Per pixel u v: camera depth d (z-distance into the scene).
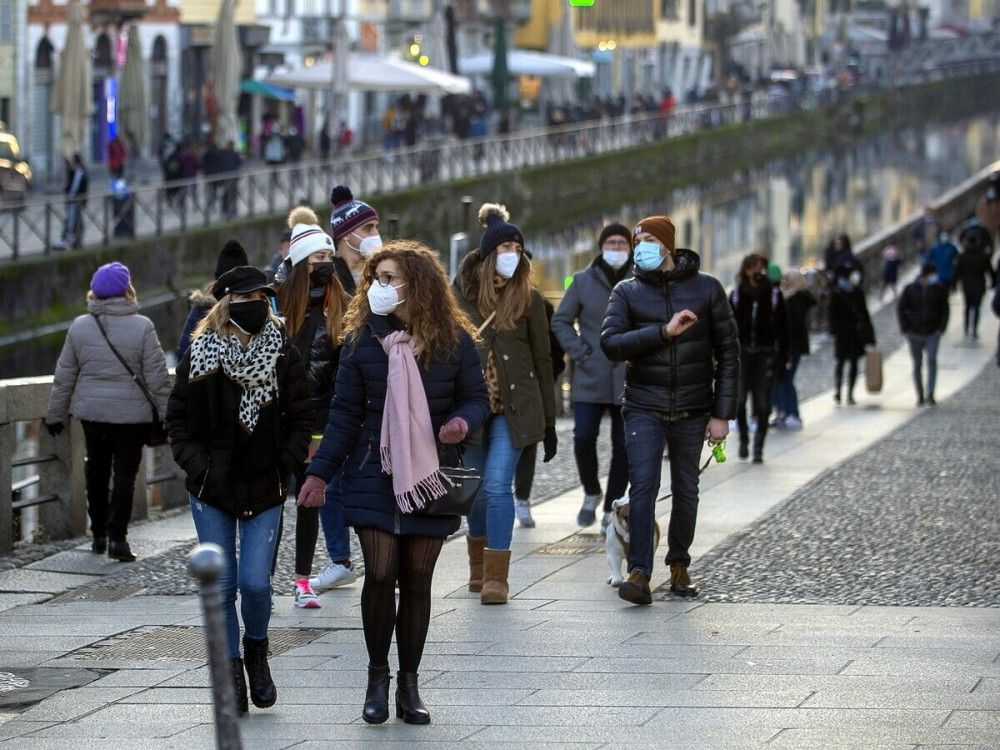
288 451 21.67
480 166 151.25
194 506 21.83
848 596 29.06
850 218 179.62
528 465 36.09
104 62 145.88
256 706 21.97
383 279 21.09
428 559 21.28
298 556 28.53
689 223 173.38
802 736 20.02
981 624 26.77
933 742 19.66
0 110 135.62
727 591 29.47
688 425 28.48
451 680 23.33
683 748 19.64
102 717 21.95
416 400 21.00
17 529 35.72
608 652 24.83
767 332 46.97
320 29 189.62
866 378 64.31
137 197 97.31
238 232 105.75
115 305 32.53
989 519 37.09
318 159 144.62
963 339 85.25
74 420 35.44
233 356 21.44
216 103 130.88
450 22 194.62
